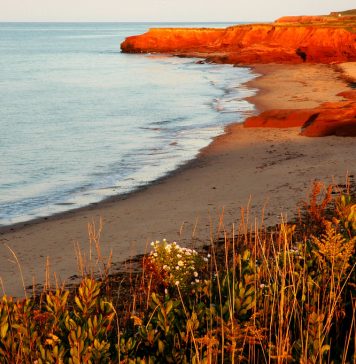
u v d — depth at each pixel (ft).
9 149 85.56
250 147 79.20
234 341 11.96
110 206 53.52
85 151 83.05
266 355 13.12
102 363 12.15
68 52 418.51
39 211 53.36
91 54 389.19
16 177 68.03
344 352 12.52
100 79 215.10
